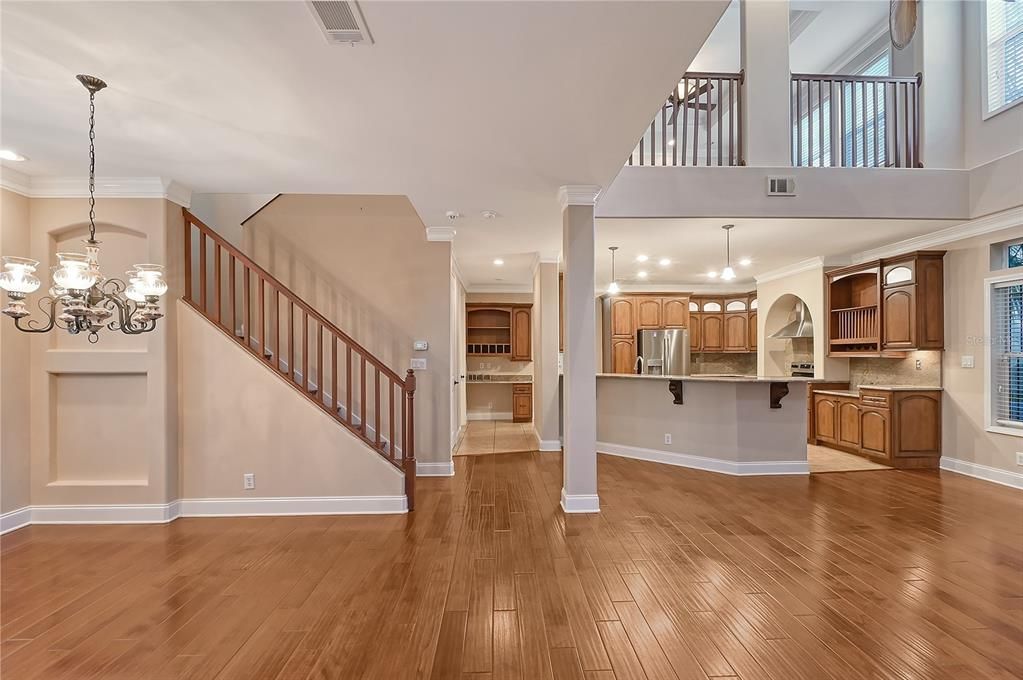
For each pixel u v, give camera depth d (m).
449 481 5.04
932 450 5.59
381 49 2.09
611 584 2.76
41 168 3.51
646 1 1.80
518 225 5.02
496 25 1.93
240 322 5.11
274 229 5.22
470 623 2.36
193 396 3.96
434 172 3.55
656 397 5.99
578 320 4.00
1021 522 3.77
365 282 5.27
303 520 3.86
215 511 3.96
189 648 2.16
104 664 2.05
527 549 3.25
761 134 4.80
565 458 4.09
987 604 2.52
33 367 3.74
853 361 6.95
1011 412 4.90
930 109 4.98
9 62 2.18
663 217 4.71
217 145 3.09
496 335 9.66
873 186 4.79
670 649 2.15
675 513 4.00
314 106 2.59
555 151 3.17
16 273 2.40
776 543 3.35
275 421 4.00
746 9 4.84
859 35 6.28
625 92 2.45
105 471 3.81
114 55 2.13
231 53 2.12
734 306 9.36
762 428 5.30
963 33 5.03
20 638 2.24
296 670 2.02
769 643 2.19
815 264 6.98
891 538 3.44
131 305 3.70
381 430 5.27
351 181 3.76
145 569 2.96
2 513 3.54
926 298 5.53
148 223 3.78
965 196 4.84
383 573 2.90
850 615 2.42
